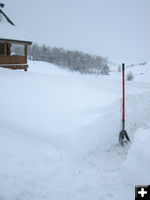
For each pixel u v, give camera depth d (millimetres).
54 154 4434
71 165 4117
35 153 4398
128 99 7340
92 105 6238
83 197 3152
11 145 4625
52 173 3777
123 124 5520
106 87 9773
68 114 5773
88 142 4977
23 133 5324
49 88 7832
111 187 3391
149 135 3938
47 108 6164
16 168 3801
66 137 4961
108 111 6090
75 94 7246
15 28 16344
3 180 3445
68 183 3508
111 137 5535
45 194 3211
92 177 3701
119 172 3873
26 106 6344
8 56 14594
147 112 7453
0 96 6898
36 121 5648
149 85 16469
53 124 5438
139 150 3551
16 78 9109
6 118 5926
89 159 4480
